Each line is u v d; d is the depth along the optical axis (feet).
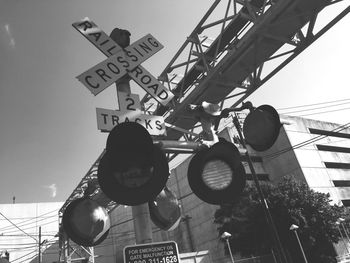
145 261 7.67
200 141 8.59
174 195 9.16
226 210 101.65
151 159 6.77
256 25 36.42
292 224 88.12
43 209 158.81
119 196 6.54
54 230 156.46
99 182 6.45
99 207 8.06
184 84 50.14
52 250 150.41
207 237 138.72
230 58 38.55
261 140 8.57
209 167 8.22
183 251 145.28
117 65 9.99
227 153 8.38
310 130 167.02
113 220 162.30
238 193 8.21
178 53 46.34
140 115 9.59
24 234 150.92
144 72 10.43
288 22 36.11
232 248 102.58
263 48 38.65
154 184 6.77
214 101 44.34
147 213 8.37
